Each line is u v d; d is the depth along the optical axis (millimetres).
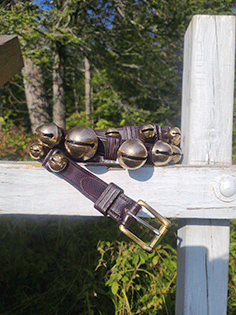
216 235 941
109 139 783
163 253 1550
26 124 8016
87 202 858
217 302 939
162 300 1374
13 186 861
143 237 1678
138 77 7691
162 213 865
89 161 834
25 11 4297
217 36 909
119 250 1504
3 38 957
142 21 6301
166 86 7434
